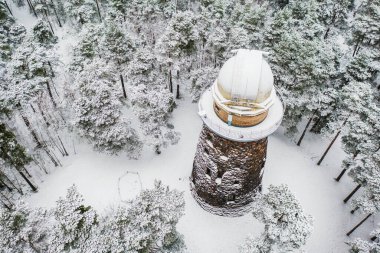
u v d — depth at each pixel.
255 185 26.30
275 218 19.56
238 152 21.61
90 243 18.19
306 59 31.31
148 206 19.55
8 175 31.17
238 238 27.30
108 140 29.08
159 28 48.84
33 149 33.53
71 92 35.53
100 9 58.94
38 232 20.44
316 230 29.61
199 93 35.75
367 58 34.06
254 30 41.84
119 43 35.66
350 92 31.27
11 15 54.06
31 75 34.06
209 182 25.50
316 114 34.94
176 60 36.91
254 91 18.19
